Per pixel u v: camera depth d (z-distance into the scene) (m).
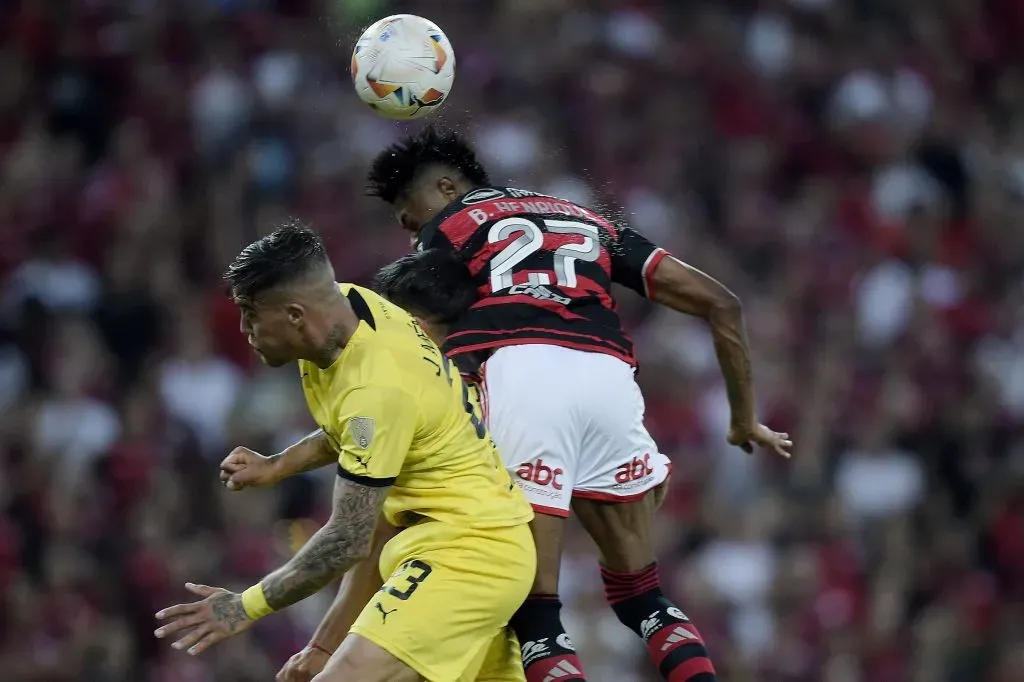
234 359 44.94
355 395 16.61
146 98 52.59
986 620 42.81
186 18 54.62
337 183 50.19
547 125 53.44
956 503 46.22
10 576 37.56
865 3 63.59
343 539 16.47
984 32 65.69
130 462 40.59
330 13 54.31
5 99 52.69
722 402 44.50
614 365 18.59
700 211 53.59
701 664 18.31
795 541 42.41
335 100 52.59
